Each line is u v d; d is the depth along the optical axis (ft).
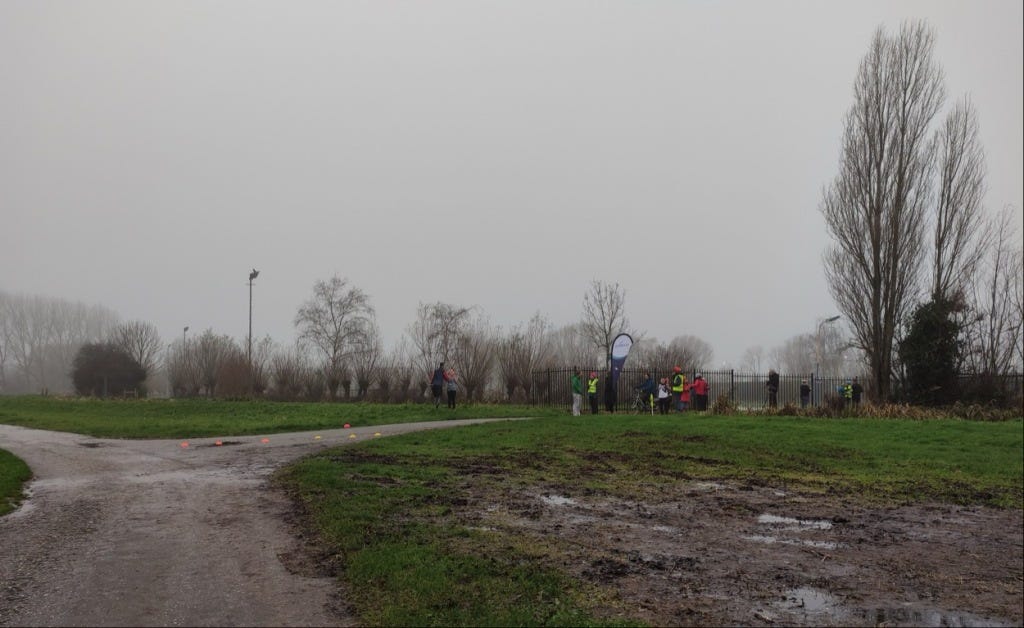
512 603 21.08
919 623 21.95
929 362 99.09
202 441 62.23
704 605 22.25
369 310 197.16
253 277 153.79
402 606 20.40
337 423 77.82
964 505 40.29
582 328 160.15
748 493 41.70
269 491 37.86
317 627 19.17
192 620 19.61
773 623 21.16
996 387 98.37
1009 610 23.47
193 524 30.53
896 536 32.91
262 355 148.66
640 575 24.95
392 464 46.65
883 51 109.91
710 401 111.96
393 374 135.85
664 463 51.03
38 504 34.96
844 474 48.85
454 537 28.22
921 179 107.24
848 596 24.18
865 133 109.81
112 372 180.55
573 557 26.66
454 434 63.52
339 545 26.81
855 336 110.63
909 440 62.54
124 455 52.95
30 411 111.04
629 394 109.50
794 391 124.47
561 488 40.60
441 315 138.62
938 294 104.06
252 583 22.74
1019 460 54.03
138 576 23.44
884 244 107.34
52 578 23.25
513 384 122.72
